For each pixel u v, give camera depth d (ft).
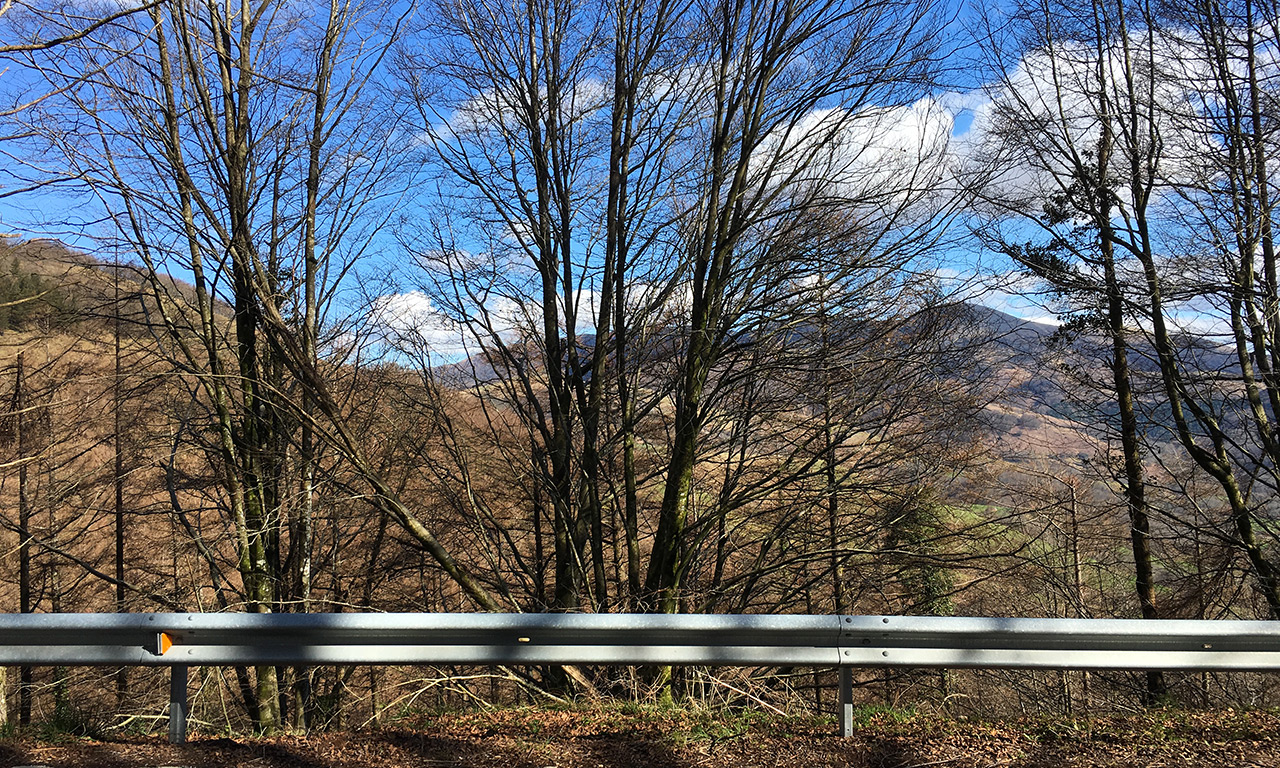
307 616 14.98
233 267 37.63
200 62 37.58
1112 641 15.53
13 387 39.88
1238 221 40.01
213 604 43.91
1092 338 46.44
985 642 15.53
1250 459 40.96
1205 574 42.29
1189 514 44.80
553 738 15.97
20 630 14.82
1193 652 15.57
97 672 38.32
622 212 44.34
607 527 47.52
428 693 32.48
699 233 41.78
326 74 40.01
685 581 41.14
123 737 16.37
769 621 15.37
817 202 39.22
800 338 40.04
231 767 14.32
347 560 52.80
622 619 15.28
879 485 43.06
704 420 40.96
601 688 26.53
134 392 39.37
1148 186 43.16
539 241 45.32
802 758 14.75
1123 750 15.07
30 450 42.45
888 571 45.91
